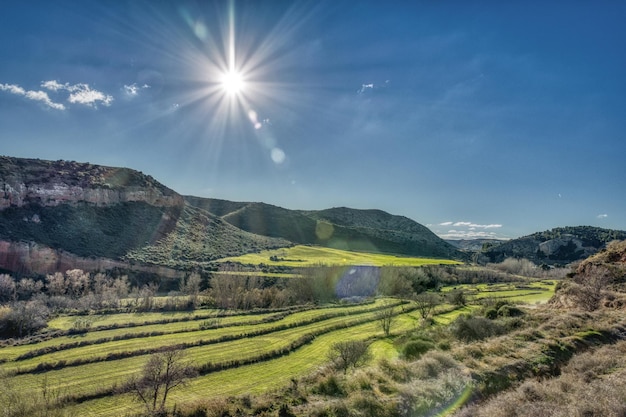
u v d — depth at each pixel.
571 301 37.00
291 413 16.61
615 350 19.47
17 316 43.34
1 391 24.31
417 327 40.81
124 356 32.38
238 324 44.00
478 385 16.39
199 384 25.94
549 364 18.55
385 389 17.25
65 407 22.23
